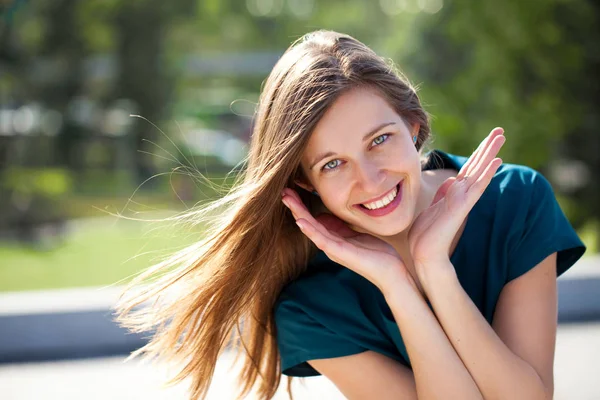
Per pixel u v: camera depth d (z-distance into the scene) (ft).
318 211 11.32
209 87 136.46
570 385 19.16
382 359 11.04
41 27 77.46
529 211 11.02
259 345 12.31
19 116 78.38
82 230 53.01
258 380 12.81
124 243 48.14
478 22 40.11
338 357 11.14
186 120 97.50
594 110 40.19
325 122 9.71
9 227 50.88
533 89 40.50
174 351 11.41
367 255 10.38
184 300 11.04
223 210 11.14
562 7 39.19
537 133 39.17
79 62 79.92
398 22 46.19
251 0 140.36
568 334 23.84
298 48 10.18
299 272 11.78
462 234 11.02
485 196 11.19
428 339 10.14
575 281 25.73
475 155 10.69
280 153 9.93
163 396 18.94
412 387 10.82
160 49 83.97
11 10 74.49
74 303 23.56
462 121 40.34
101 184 73.77
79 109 82.69
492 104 40.47
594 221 41.34
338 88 9.65
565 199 40.91
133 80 82.69
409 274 10.38
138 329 11.34
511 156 39.58
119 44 83.15
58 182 60.44
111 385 20.08
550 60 39.27
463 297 10.20
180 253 10.98
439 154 11.90
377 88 9.86
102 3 79.56
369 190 9.75
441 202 10.49
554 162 41.42
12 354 23.04
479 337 10.09
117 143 81.97
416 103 10.32
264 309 12.06
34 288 36.42
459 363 10.09
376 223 9.99
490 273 10.83
